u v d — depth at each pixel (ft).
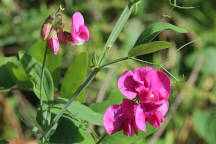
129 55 1.03
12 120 1.75
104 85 1.77
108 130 1.05
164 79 1.04
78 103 1.13
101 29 1.94
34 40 2.04
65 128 1.13
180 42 1.29
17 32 2.06
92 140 1.14
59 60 1.26
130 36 2.02
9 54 2.03
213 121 2.04
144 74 1.05
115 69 1.79
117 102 1.23
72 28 1.07
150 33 1.09
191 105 2.06
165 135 1.96
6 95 1.72
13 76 1.21
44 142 1.11
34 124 1.15
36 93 1.16
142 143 1.77
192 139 2.02
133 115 1.04
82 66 1.23
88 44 1.34
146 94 1.03
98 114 1.12
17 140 1.71
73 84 1.23
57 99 1.16
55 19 1.07
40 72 1.18
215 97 2.09
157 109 1.03
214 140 2.00
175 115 2.00
